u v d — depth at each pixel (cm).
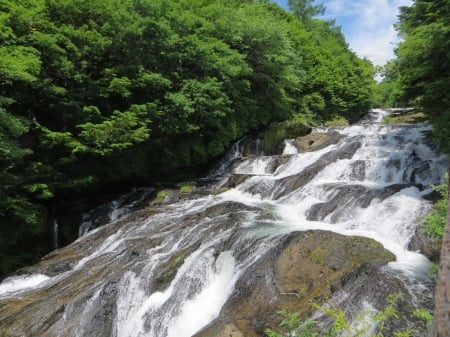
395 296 453
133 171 1603
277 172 1572
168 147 1691
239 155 2039
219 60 1661
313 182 1290
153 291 782
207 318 709
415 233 809
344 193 1079
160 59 1575
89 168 1472
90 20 1385
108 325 739
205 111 1603
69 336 710
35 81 1230
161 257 881
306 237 775
